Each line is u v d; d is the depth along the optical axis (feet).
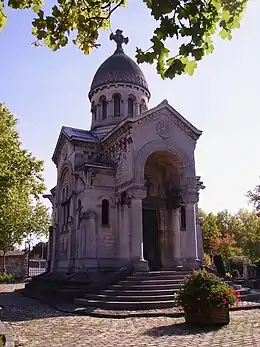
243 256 149.69
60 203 96.68
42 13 20.49
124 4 20.70
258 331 37.52
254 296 64.44
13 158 71.51
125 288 61.98
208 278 42.14
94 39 21.80
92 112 110.73
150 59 17.49
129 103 106.83
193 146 83.61
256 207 131.03
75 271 79.41
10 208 80.69
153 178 90.94
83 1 20.84
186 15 16.33
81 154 89.10
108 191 82.23
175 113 82.33
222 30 17.65
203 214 206.49
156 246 87.56
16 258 165.78
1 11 21.77
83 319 48.24
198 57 17.07
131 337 36.04
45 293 75.51
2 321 47.14
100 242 78.84
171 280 65.05
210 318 40.86
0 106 74.43
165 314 49.37
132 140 77.25
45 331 40.06
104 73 108.88
